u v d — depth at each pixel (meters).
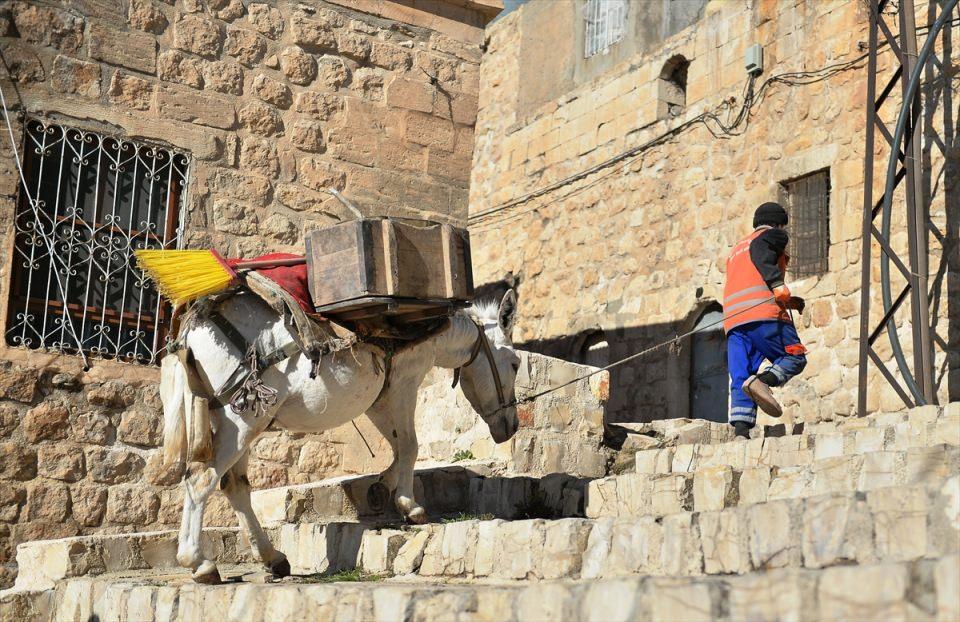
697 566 4.87
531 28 19.33
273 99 10.13
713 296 14.55
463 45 11.18
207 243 9.66
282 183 10.09
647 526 5.18
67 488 8.62
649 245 15.88
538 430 9.51
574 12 18.30
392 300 6.72
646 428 10.23
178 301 6.55
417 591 4.71
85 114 9.23
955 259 11.66
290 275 6.86
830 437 7.14
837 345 12.66
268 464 9.51
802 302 8.64
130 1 9.53
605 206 16.89
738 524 4.73
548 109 18.52
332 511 8.48
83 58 9.27
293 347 6.68
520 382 9.49
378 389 7.18
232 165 9.88
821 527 4.38
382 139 10.62
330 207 10.28
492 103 20.03
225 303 6.67
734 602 3.67
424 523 7.55
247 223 9.88
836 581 3.47
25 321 8.71
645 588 3.92
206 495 6.45
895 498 4.26
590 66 17.77
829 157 13.17
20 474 8.47
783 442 7.54
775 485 6.13
